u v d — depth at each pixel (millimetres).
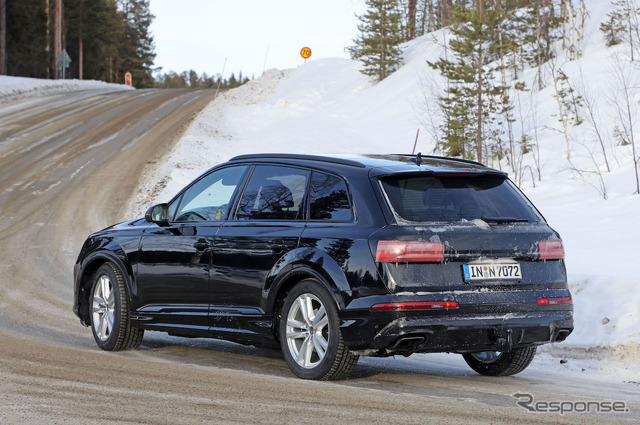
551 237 12188
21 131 68438
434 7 124000
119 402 9711
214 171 14414
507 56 69312
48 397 9945
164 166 51281
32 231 34594
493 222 11820
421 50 100000
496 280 11586
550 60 64375
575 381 12922
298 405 9758
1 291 23438
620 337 15328
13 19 133625
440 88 72438
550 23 68125
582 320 16859
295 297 12047
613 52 56500
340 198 12016
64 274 26859
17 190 44406
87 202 41250
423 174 11914
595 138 43750
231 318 12953
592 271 21312
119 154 57250
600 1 74062
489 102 51281
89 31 190250
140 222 15188
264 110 88188
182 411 9250
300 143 64562
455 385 11922
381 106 79125
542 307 11867
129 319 14750
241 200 13477
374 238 11203
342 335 11352
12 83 105812
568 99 51062
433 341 11172
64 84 118875
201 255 13484
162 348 15461
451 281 11258
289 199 12742
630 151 39156
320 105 98250
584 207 31938
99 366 12570
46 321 18969
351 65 117688
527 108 54562
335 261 11484
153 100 97438
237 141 67375
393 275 11023
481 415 9438
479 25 51750
